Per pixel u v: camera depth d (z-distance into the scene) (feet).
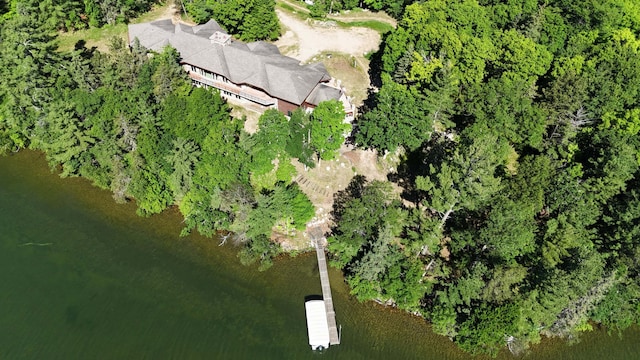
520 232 239.30
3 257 266.57
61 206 290.35
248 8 346.95
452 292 239.09
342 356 239.71
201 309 251.80
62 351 234.38
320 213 287.48
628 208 249.14
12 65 287.28
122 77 292.81
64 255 269.64
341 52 360.69
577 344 253.65
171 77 291.58
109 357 233.35
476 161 225.15
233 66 313.12
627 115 279.49
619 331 258.98
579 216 256.32
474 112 282.36
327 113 273.13
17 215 285.02
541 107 286.66
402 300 246.06
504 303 231.50
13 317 244.42
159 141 280.51
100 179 292.81
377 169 301.84
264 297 258.16
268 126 282.97
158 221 286.25
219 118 291.38
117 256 270.46
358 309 256.11
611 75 292.61
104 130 280.72
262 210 266.16
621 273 244.83
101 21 370.94
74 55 291.99
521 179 257.96
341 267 268.62
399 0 388.78
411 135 278.05
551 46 327.88
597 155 281.13
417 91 287.28
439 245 271.90
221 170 271.28
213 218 276.00
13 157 312.91
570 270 233.76
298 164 298.97
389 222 250.16
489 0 360.07
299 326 248.52
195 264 269.23
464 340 237.86
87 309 249.14
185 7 388.16
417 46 308.19
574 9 331.98
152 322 245.86
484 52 291.99
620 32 317.63
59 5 352.49
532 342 249.55
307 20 388.37
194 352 236.84
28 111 301.02
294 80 302.86
